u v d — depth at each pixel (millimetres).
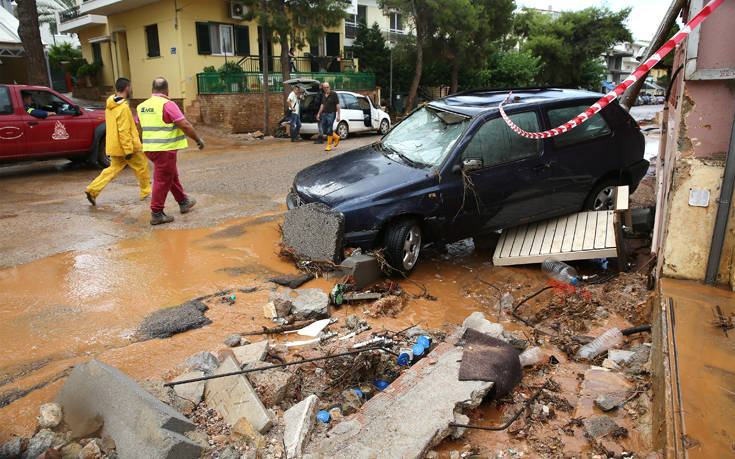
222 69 20031
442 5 24516
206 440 2592
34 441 2508
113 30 23984
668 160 4859
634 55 69688
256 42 22984
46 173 10750
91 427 2607
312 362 3496
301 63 26234
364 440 2682
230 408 2842
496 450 2768
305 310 4195
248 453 2539
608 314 4332
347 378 3357
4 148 9578
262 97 20094
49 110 10266
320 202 5113
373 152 5961
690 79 3580
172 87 21344
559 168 5738
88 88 27469
